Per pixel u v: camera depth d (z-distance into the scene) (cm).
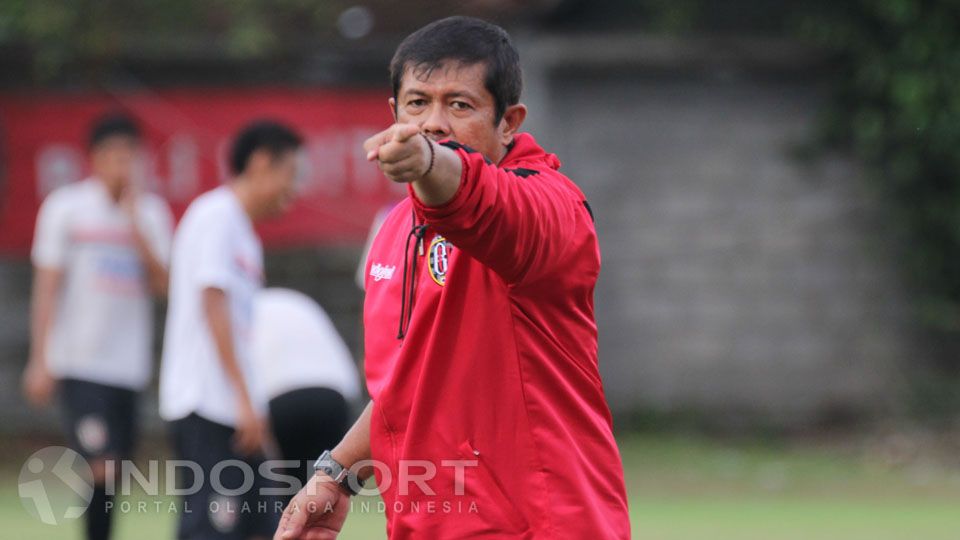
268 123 2202
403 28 4950
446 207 988
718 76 4956
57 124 4731
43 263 2836
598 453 1152
